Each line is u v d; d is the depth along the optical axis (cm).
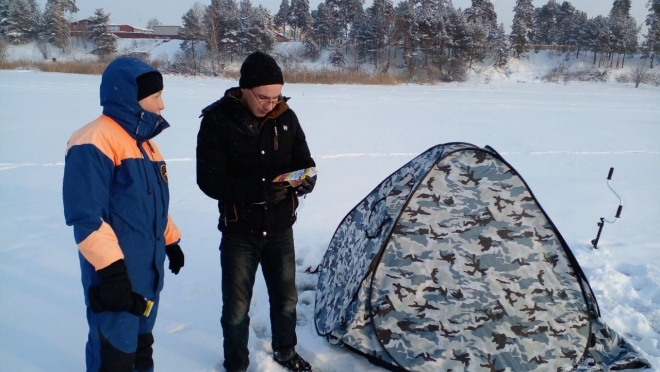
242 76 258
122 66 223
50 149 949
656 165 973
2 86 2083
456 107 1914
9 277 441
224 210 277
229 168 274
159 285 247
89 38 5619
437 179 337
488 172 342
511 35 4897
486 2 5694
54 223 583
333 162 921
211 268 466
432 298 320
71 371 314
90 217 206
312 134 1191
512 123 1496
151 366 263
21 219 593
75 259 485
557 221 629
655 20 5125
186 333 355
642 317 383
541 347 318
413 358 311
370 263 327
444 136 1219
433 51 4534
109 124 223
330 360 325
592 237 572
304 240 531
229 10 4872
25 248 507
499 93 2856
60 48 5541
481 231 332
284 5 7075
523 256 334
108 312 223
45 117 1299
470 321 317
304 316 387
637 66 4603
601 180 842
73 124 1203
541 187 788
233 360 291
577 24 5234
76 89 2042
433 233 329
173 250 278
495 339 315
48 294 413
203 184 264
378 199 381
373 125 1358
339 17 5556
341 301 348
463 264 325
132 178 226
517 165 944
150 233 237
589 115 1772
